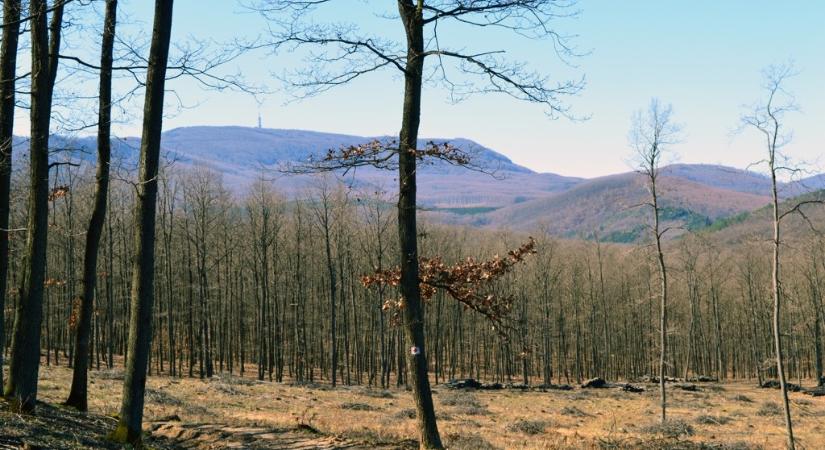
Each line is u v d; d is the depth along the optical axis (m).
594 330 72.19
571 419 30.00
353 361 66.62
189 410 21.78
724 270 73.12
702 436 24.64
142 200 10.37
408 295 11.09
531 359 76.50
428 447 10.84
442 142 10.27
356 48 10.30
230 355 56.00
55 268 48.16
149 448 11.73
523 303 60.59
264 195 51.50
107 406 19.42
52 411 12.70
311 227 55.50
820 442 23.95
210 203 49.75
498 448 16.86
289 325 62.12
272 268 57.50
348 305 62.28
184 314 54.38
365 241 52.47
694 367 78.62
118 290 52.31
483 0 9.85
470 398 37.41
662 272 28.17
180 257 55.44
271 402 29.28
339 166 10.29
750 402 44.97
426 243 50.66
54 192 18.28
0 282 11.93
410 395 41.56
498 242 69.12
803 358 81.81
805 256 54.69
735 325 85.19
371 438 15.48
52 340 57.81
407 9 10.73
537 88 10.19
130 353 10.62
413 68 10.66
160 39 10.27
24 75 10.41
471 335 71.62
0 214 11.81
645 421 29.83
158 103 10.34
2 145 11.33
